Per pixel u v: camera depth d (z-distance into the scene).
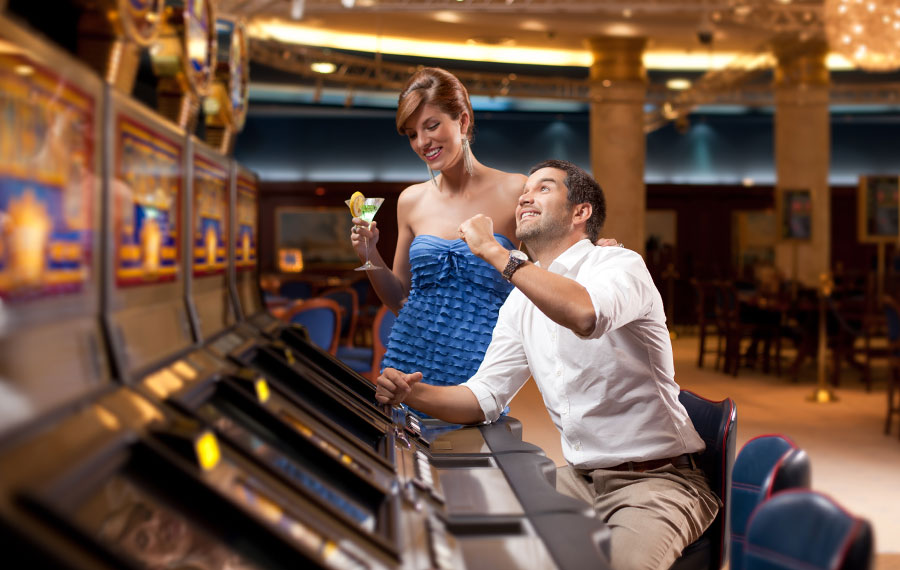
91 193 0.85
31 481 0.60
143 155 1.04
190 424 0.87
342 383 1.75
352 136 15.90
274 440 1.07
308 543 0.78
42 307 0.73
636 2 9.86
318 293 11.27
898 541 3.52
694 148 16.89
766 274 10.12
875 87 13.08
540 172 2.00
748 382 8.19
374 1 9.66
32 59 0.72
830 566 0.96
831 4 6.84
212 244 1.48
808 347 8.64
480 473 1.28
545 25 11.91
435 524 0.96
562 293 1.63
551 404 2.03
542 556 0.90
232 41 1.84
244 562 0.70
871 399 7.17
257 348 1.51
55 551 0.53
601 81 12.65
